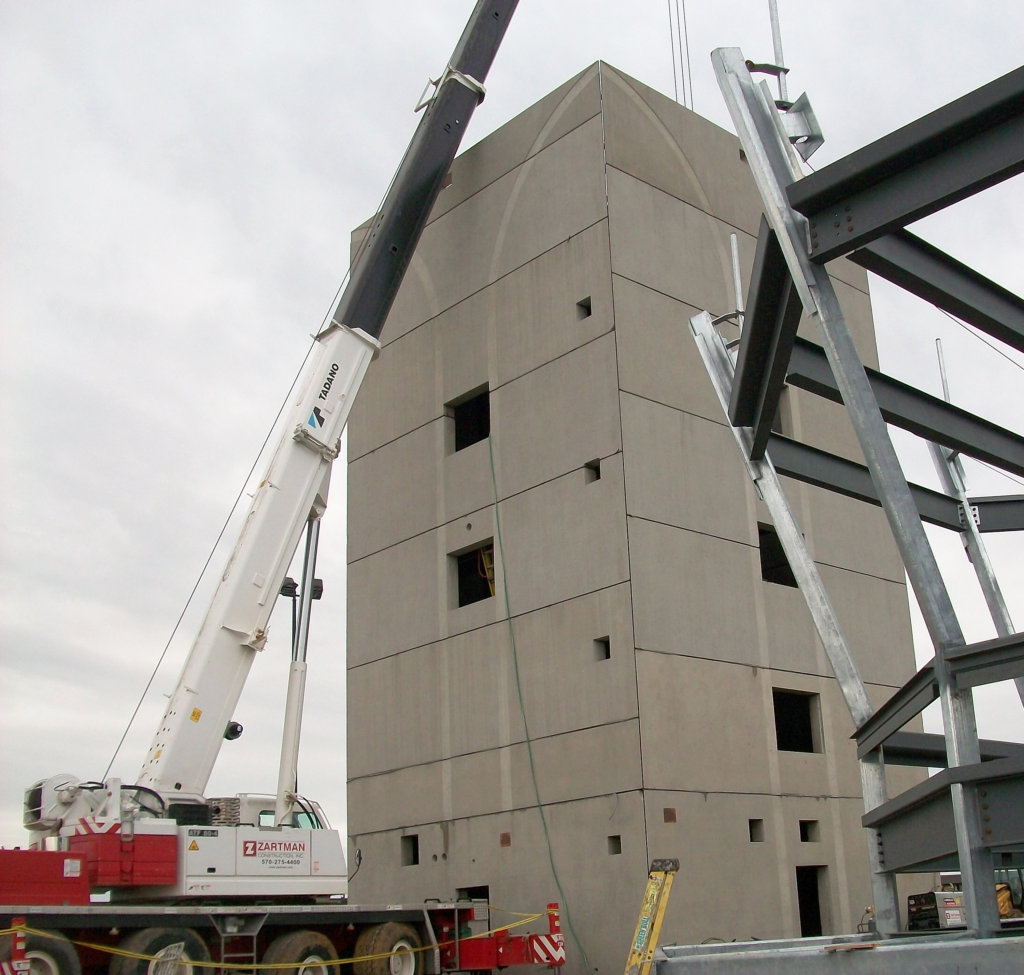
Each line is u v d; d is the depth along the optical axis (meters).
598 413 25.16
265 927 19.48
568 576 24.97
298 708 21.39
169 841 18.77
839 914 25.09
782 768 25.22
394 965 20.59
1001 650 8.85
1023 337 12.85
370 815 28.30
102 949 16.92
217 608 21.05
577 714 24.03
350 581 30.66
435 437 29.19
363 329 24.94
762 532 28.47
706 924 22.47
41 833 18.95
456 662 27.08
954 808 9.02
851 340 10.37
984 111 9.23
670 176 27.89
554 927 21.77
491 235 28.98
